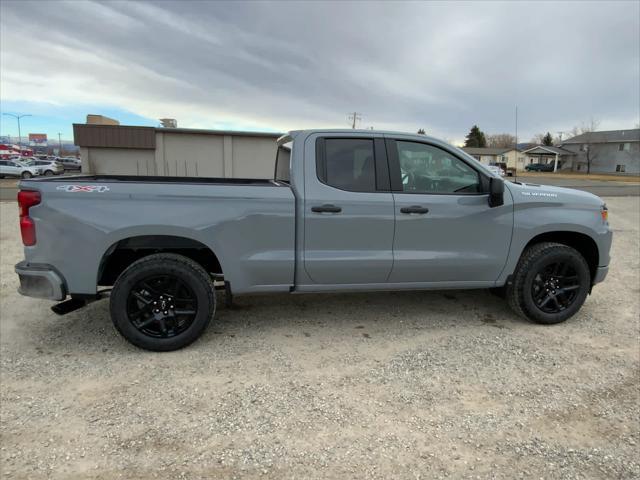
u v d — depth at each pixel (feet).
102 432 8.54
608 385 10.44
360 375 10.85
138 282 11.60
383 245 12.77
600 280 14.58
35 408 9.32
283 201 12.16
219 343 12.62
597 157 218.59
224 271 12.09
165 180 14.47
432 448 8.18
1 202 54.13
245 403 9.59
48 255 11.30
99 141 73.10
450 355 11.96
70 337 12.94
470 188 13.38
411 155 13.12
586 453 8.07
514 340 12.94
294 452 8.03
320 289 12.85
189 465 7.66
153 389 10.13
